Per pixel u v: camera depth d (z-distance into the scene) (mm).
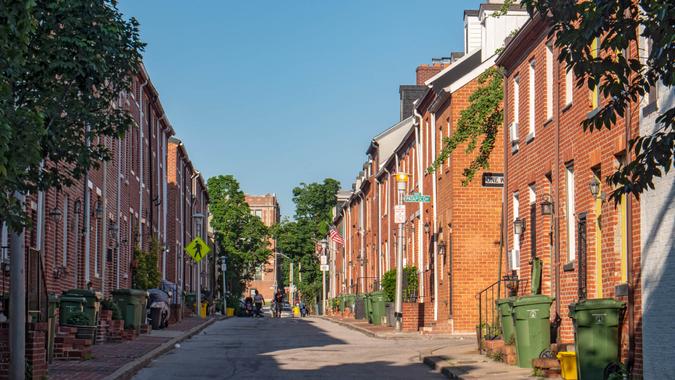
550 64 21000
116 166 32906
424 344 26703
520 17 34312
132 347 23094
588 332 14492
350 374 18031
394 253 47625
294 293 101938
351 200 66625
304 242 98438
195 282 65250
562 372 15547
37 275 15789
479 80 27500
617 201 9711
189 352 23797
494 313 23844
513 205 23984
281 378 17219
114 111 14523
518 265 23453
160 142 47094
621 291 15195
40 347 14625
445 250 32688
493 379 15836
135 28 14273
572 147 18703
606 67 9461
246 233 88875
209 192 89062
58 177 13672
